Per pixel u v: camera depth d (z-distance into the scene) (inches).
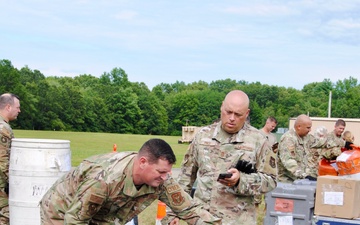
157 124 3516.2
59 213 145.9
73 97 3157.0
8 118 233.3
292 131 272.7
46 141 216.1
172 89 4345.5
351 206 218.5
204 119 3604.8
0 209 227.6
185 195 144.3
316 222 223.1
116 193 132.0
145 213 340.5
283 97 3346.5
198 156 175.8
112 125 3366.1
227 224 167.2
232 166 169.3
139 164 129.1
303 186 231.3
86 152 1003.9
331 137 331.3
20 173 213.8
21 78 3115.2
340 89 3486.7
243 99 169.0
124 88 3671.3
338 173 278.8
